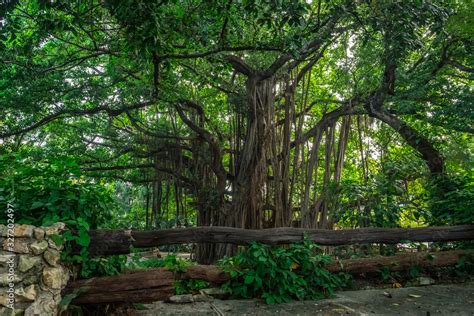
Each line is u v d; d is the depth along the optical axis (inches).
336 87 321.7
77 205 139.6
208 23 202.4
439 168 286.2
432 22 209.2
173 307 162.7
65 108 354.9
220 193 364.2
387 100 298.0
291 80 325.7
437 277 219.5
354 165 399.2
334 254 245.1
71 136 413.1
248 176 317.1
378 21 183.9
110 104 358.0
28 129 356.5
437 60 296.7
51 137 432.8
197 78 313.6
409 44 189.8
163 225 380.5
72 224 136.9
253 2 159.8
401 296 183.2
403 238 205.8
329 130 311.3
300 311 157.9
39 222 134.1
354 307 163.8
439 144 316.2
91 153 424.8
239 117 352.5
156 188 434.0
